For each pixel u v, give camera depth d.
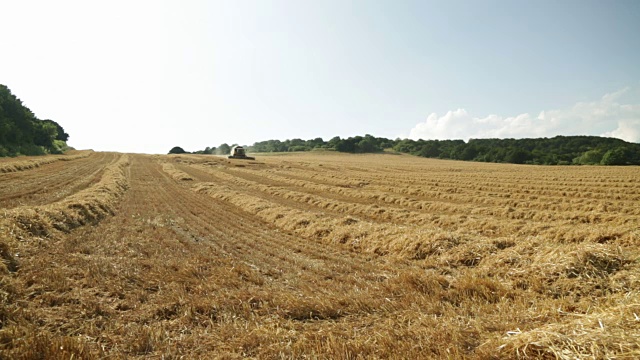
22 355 3.66
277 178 37.19
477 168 57.72
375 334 4.36
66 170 33.81
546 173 43.72
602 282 5.70
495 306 5.24
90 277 6.19
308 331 4.53
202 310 5.20
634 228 9.47
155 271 6.84
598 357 3.31
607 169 49.16
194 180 33.41
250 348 4.14
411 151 131.12
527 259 7.14
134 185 27.00
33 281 5.74
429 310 5.14
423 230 9.84
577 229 10.38
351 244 10.11
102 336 4.34
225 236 11.02
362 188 30.64
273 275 7.14
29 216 8.91
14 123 53.12
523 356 3.57
